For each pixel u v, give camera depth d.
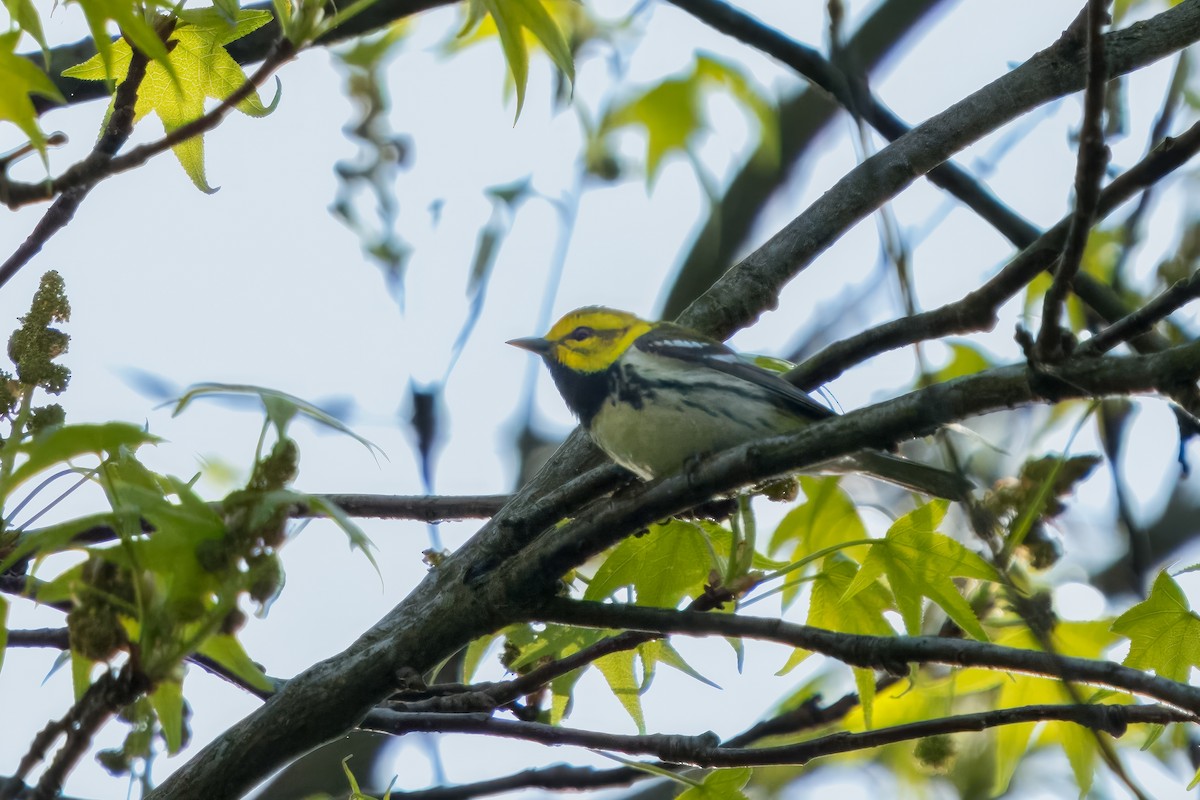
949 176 13.47
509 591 8.67
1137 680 7.48
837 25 7.20
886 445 7.75
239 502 6.38
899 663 7.93
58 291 7.58
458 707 9.69
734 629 8.33
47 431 6.30
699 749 9.18
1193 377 6.75
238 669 6.82
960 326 9.87
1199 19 11.67
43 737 6.49
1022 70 12.07
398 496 11.62
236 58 12.19
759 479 8.12
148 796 8.78
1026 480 9.91
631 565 9.98
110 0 6.80
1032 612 6.89
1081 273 13.09
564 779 10.62
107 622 6.42
